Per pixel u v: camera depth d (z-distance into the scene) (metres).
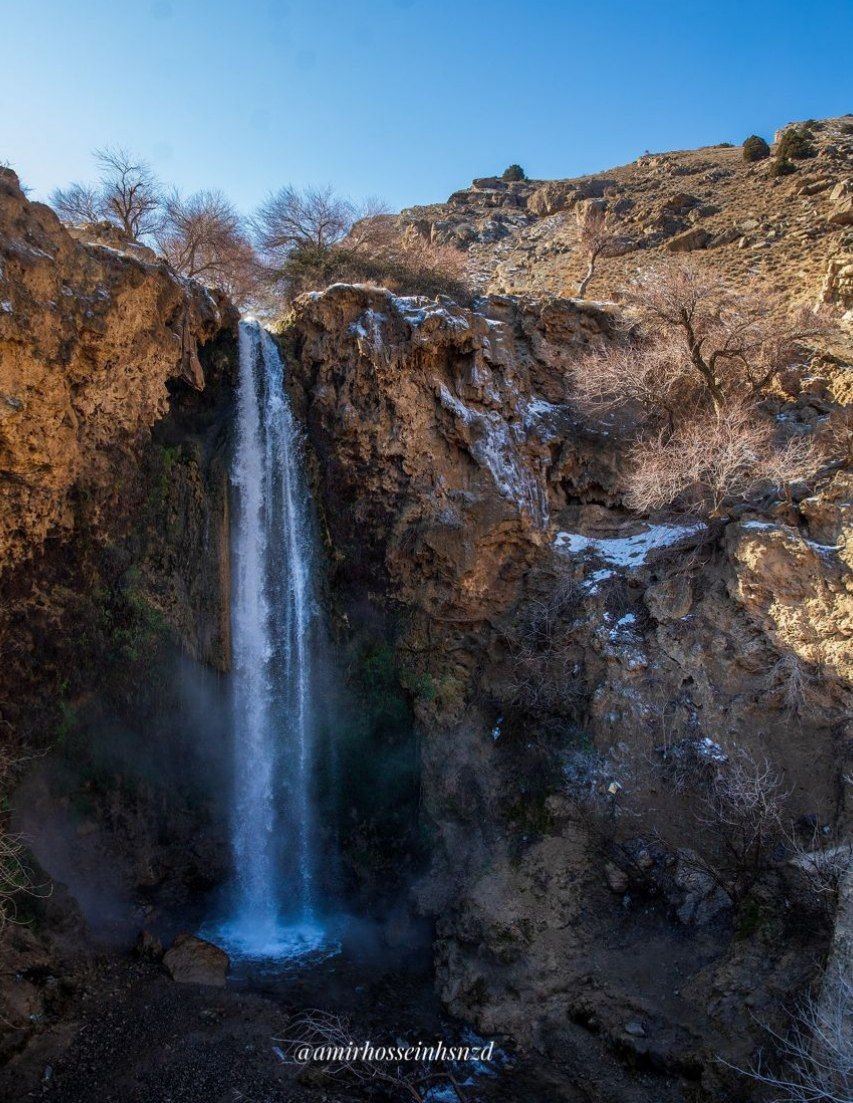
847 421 16.41
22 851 12.48
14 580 13.10
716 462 15.52
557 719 15.07
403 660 16.36
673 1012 11.48
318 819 16.58
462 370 17.83
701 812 13.20
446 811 14.97
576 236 43.38
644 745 14.07
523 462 17.77
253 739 16.42
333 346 17.69
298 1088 10.56
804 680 13.33
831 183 36.25
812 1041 9.90
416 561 16.47
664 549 16.11
